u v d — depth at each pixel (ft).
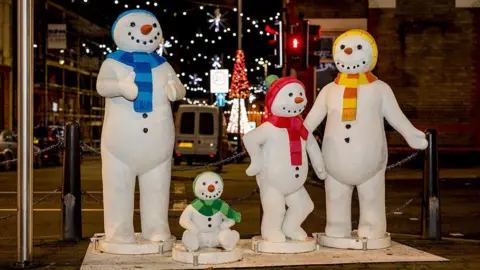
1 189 61.72
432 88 77.82
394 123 29.40
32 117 25.90
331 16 80.07
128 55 27.73
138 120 27.20
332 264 26.16
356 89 28.78
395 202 51.01
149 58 27.94
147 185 28.14
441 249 30.07
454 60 77.71
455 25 77.56
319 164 28.68
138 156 27.35
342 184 29.22
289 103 27.71
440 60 77.82
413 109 78.07
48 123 140.15
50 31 124.06
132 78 26.96
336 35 81.10
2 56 125.49
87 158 132.16
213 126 93.25
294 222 28.71
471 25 77.51
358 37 28.94
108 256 27.14
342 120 28.53
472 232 37.60
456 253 29.04
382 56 77.87
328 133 28.94
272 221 28.17
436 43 77.82
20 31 25.31
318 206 49.42
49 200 52.85
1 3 124.67
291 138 27.94
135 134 27.09
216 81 101.91
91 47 169.99
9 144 85.61
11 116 128.47
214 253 25.67
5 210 47.09
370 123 28.53
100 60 176.24
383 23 77.82
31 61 25.54
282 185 27.89
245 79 104.06
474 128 77.71
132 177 27.96
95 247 28.63
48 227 39.27
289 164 27.78
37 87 134.62
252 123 147.23
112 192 27.78
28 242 26.03
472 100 77.71
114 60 27.61
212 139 92.99
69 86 155.02
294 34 49.60
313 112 29.71
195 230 25.90
